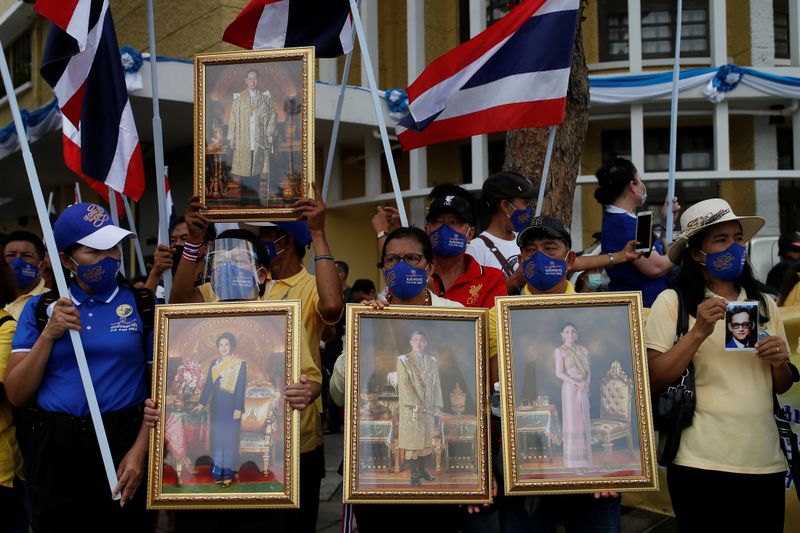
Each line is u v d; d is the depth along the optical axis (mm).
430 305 3652
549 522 3584
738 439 3441
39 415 3545
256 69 3875
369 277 13305
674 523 5367
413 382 3354
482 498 3285
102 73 4355
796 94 11594
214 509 3324
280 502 3264
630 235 4840
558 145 5969
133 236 3547
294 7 5109
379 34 13375
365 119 11312
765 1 12242
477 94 4895
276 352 3408
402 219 4266
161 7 12438
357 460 3256
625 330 3408
